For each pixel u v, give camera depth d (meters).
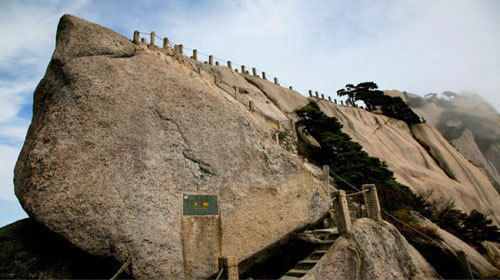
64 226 6.05
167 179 7.47
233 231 8.01
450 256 12.82
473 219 23.55
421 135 48.72
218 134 8.98
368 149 36.38
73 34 8.27
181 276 6.72
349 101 61.44
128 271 6.26
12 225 7.22
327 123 30.92
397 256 9.73
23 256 6.49
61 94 7.35
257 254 8.59
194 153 8.24
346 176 22.09
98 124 7.13
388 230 10.19
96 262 6.55
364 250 8.95
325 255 8.31
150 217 6.82
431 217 21.83
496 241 22.94
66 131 6.80
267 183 9.34
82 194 6.31
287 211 9.39
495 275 13.29
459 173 42.34
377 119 47.91
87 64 7.84
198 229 7.42
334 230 9.96
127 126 7.48
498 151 66.31
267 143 10.17
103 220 6.31
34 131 7.50
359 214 14.31
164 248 6.70
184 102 8.82
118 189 6.70
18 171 7.04
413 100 87.12
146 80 8.56
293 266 9.43
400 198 20.80
